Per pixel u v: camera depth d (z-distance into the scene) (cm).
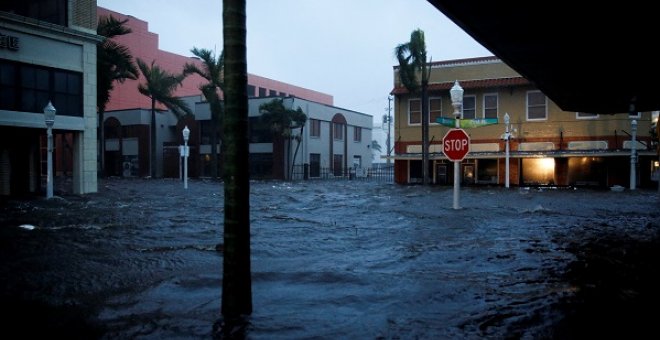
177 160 5372
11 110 1847
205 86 4397
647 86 1508
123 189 2611
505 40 1028
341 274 577
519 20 899
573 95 1686
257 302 461
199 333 373
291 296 485
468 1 809
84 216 1241
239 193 415
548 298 469
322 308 443
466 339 359
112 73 3438
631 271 588
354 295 486
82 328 389
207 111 5166
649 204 1580
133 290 515
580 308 435
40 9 1950
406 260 664
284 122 4638
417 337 363
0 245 791
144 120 5412
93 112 2170
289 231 966
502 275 571
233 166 412
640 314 418
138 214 1297
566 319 404
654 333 371
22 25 1855
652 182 2975
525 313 421
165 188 2761
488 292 494
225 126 412
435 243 806
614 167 3008
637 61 1190
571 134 3120
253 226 1043
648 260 653
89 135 2156
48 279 561
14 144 2131
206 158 5256
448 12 851
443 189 2739
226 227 419
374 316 418
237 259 417
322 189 2767
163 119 5591
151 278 569
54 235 904
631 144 2795
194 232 950
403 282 538
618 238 845
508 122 2955
